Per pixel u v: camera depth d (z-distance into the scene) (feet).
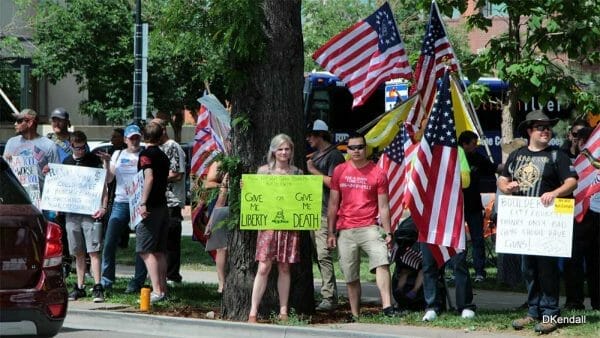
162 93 126.11
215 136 51.57
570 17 59.98
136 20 84.64
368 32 51.88
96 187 50.72
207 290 54.85
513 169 40.96
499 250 40.29
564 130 71.41
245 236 45.52
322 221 48.14
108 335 44.21
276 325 43.09
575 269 45.47
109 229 52.34
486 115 105.29
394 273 46.65
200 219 53.98
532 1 59.98
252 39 43.50
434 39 49.57
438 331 41.24
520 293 55.93
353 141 44.14
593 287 46.80
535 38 61.57
